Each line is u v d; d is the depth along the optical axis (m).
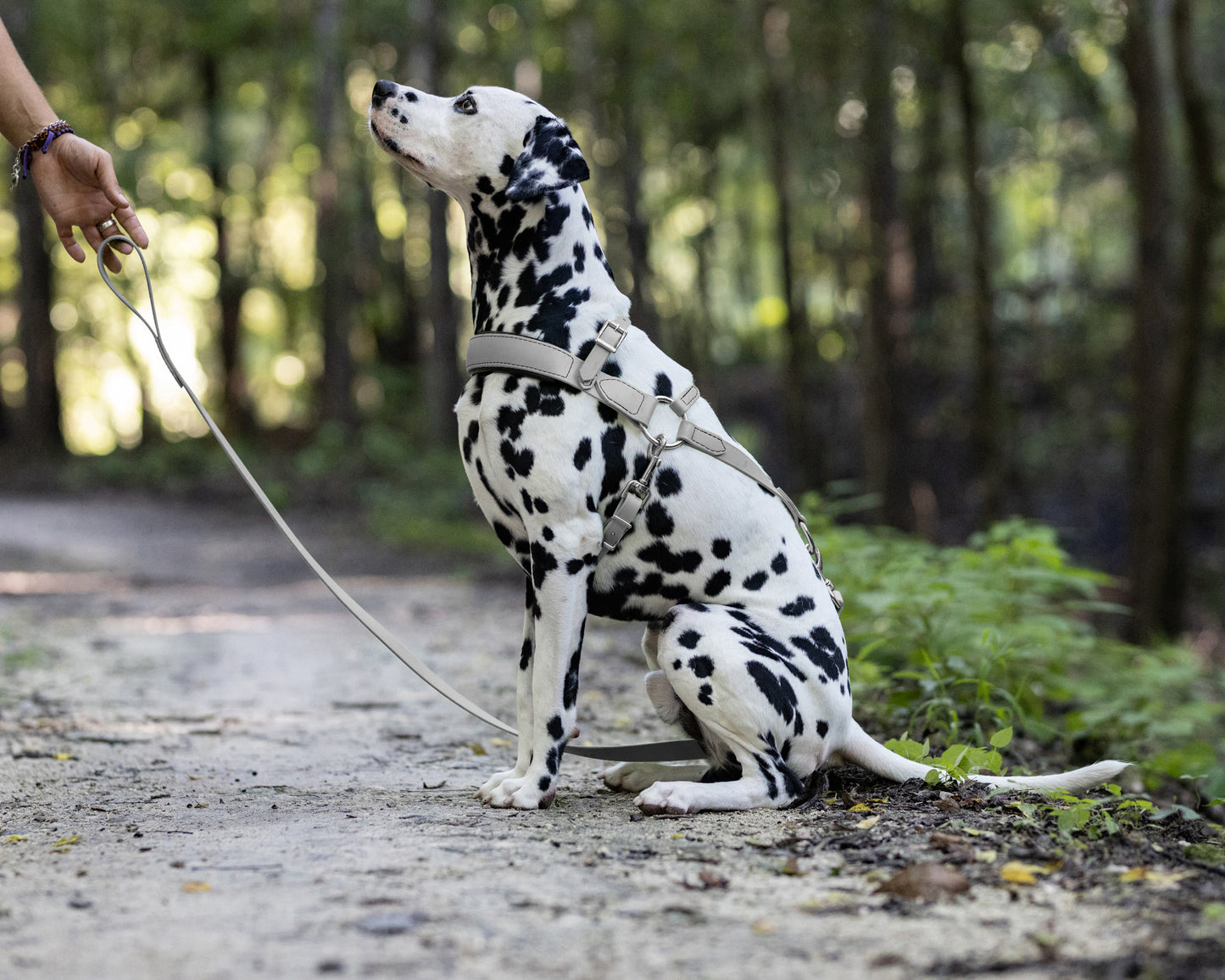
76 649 7.78
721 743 3.46
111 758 4.52
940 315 19.28
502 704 5.91
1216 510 16.23
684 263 31.38
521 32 23.36
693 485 3.49
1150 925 2.44
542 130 3.49
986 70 16.98
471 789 3.93
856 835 3.09
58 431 30.72
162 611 10.05
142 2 29.06
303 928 2.42
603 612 3.63
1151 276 13.21
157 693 6.18
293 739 4.95
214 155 30.53
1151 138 13.13
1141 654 6.33
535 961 2.25
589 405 3.45
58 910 2.55
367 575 13.58
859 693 5.37
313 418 31.81
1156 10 13.32
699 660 3.38
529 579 3.68
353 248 27.83
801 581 3.61
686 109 21.59
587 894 2.65
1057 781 3.50
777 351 28.69
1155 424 13.09
